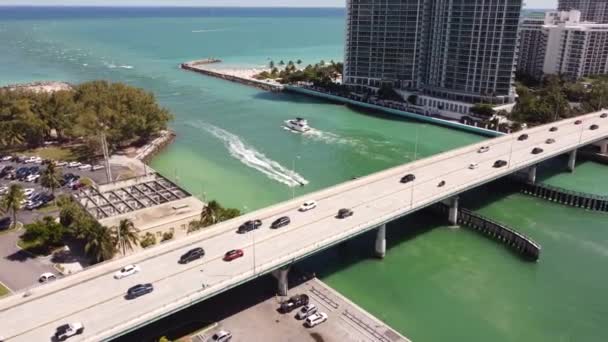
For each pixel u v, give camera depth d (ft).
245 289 310.65
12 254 339.98
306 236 320.50
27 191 443.73
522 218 433.89
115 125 567.59
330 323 279.49
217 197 467.52
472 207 457.27
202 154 593.42
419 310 305.94
